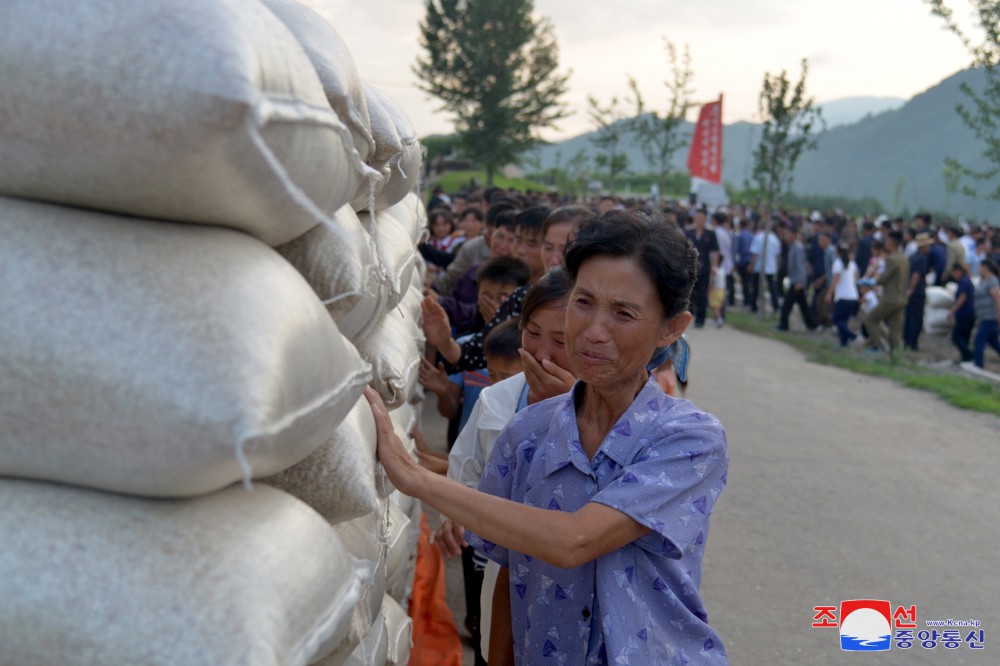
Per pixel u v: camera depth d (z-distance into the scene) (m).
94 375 1.16
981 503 6.27
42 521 1.24
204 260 1.26
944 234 19.64
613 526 1.66
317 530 1.45
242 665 1.17
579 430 1.88
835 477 6.71
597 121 32.16
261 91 1.15
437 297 5.93
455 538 2.79
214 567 1.23
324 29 1.60
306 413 1.32
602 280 1.68
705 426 1.75
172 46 1.10
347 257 1.67
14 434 1.20
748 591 4.67
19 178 1.22
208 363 1.17
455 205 18.44
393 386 2.30
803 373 11.19
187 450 1.16
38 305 1.18
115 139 1.12
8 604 1.18
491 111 50.06
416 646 3.74
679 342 2.68
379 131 1.96
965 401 9.42
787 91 17.20
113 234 1.25
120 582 1.20
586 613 1.79
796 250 15.22
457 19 50.91
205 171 1.17
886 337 13.38
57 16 1.13
